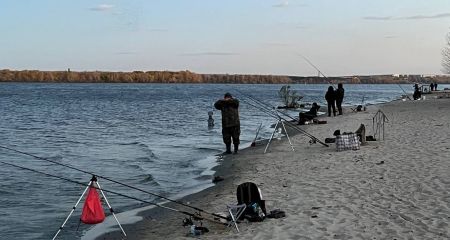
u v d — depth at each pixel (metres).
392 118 26.73
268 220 8.38
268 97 82.12
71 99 73.00
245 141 21.95
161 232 8.46
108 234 8.57
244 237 7.58
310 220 8.20
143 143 22.30
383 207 8.65
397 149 14.75
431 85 81.38
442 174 10.87
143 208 10.38
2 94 87.56
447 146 14.91
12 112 45.16
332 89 30.73
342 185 10.54
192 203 10.48
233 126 17.48
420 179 10.51
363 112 34.09
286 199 9.74
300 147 17.66
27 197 11.49
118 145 21.77
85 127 31.11
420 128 20.55
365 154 14.20
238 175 13.18
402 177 10.83
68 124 33.41
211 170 14.63
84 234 8.65
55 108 51.97
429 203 8.71
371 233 7.34
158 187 12.57
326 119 28.61
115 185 12.84
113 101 68.44
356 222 7.91
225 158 16.58
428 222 7.69
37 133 27.48
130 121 35.72
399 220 7.87
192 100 73.00
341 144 15.48
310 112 29.11
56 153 19.30
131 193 11.86
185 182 13.15
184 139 23.91
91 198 7.79
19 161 17.11
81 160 17.36
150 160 17.11
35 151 19.92
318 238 7.27
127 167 15.73
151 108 52.69
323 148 16.75
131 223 9.23
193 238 7.78
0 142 23.17
